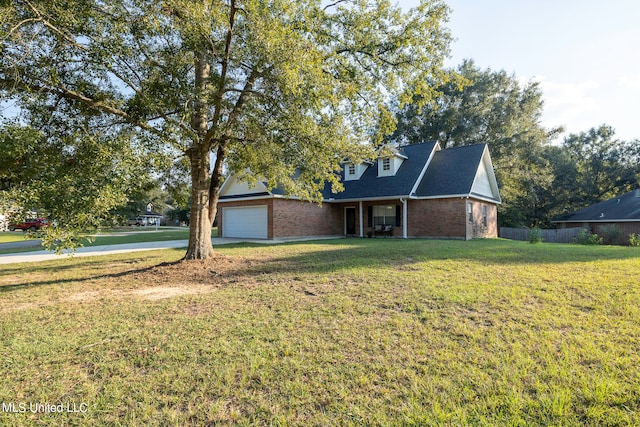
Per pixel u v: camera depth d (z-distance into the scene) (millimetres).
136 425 2340
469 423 2248
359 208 21812
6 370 3189
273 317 4527
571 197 31438
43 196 5555
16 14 5523
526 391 2594
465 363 3074
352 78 9211
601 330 3691
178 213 58562
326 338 3754
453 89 30734
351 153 9750
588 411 2305
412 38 9039
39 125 7023
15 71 5918
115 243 18359
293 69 6531
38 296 6145
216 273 8062
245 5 6730
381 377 2893
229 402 2602
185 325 4305
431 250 11305
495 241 16406
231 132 8805
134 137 7363
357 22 8906
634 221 22203
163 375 3027
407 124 32062
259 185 19172
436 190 18812
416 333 3814
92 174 6195
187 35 6730
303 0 8297
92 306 5348
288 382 2852
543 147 30391
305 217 20312
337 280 6691
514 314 4312
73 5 5934
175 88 7195
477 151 20125
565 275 6457
